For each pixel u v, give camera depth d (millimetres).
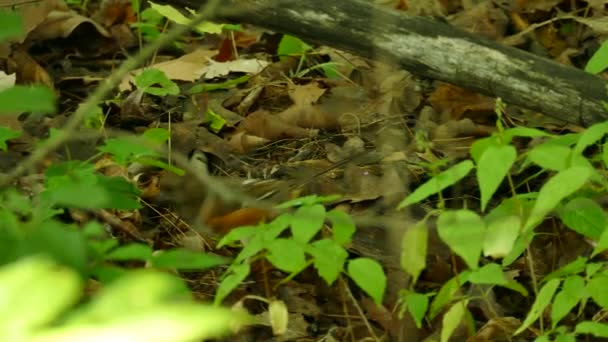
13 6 8688
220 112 8461
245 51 9773
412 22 6832
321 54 9383
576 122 6672
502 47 6785
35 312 1990
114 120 8328
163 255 3848
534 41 9430
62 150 7492
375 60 7176
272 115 8211
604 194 6285
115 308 2150
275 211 6648
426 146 5527
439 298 5152
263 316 5992
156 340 2010
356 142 7738
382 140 7477
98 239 5680
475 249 4770
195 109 8492
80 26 9617
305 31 6945
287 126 8047
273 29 7047
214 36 9977
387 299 6047
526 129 5352
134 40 9820
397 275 5973
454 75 6805
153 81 8070
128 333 2014
